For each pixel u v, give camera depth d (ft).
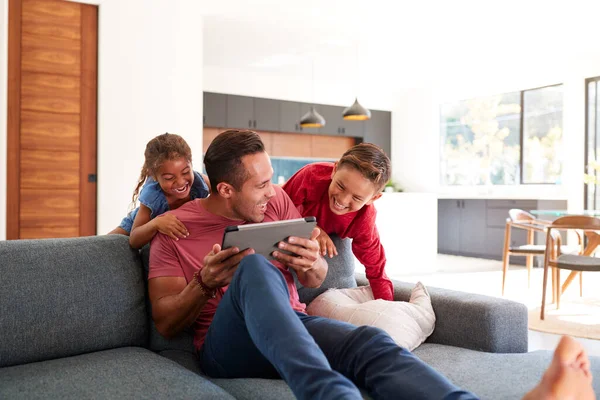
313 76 28.09
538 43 21.50
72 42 14.70
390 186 30.78
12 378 4.20
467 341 5.59
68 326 4.78
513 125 26.40
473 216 26.96
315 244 4.91
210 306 5.21
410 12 17.98
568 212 14.99
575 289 16.72
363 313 5.61
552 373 3.45
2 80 13.65
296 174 6.90
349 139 31.50
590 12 17.78
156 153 6.05
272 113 28.09
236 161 4.90
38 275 4.75
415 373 3.62
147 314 5.38
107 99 15.07
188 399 3.88
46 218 14.35
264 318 3.65
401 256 20.84
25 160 14.08
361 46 22.11
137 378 4.20
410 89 31.37
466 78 28.17
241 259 4.51
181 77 16.24
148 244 5.57
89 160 14.97
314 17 18.42
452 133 29.37
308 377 3.21
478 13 17.97
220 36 20.68
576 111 23.26
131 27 15.43
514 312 5.59
